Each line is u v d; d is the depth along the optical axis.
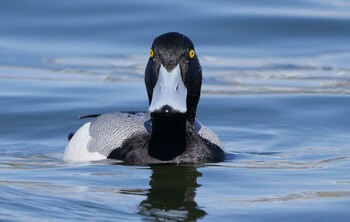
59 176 10.77
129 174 10.95
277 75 17.81
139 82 17.41
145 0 20.97
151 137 11.66
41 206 9.00
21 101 15.84
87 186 10.21
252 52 18.91
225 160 12.05
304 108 15.66
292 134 14.30
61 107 15.60
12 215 8.59
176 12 20.38
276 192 10.12
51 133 14.55
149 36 19.30
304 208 9.36
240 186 10.42
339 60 18.50
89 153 12.03
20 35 19.47
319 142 13.79
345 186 10.41
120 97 16.36
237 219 8.98
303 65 18.27
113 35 19.47
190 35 19.39
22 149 13.40
